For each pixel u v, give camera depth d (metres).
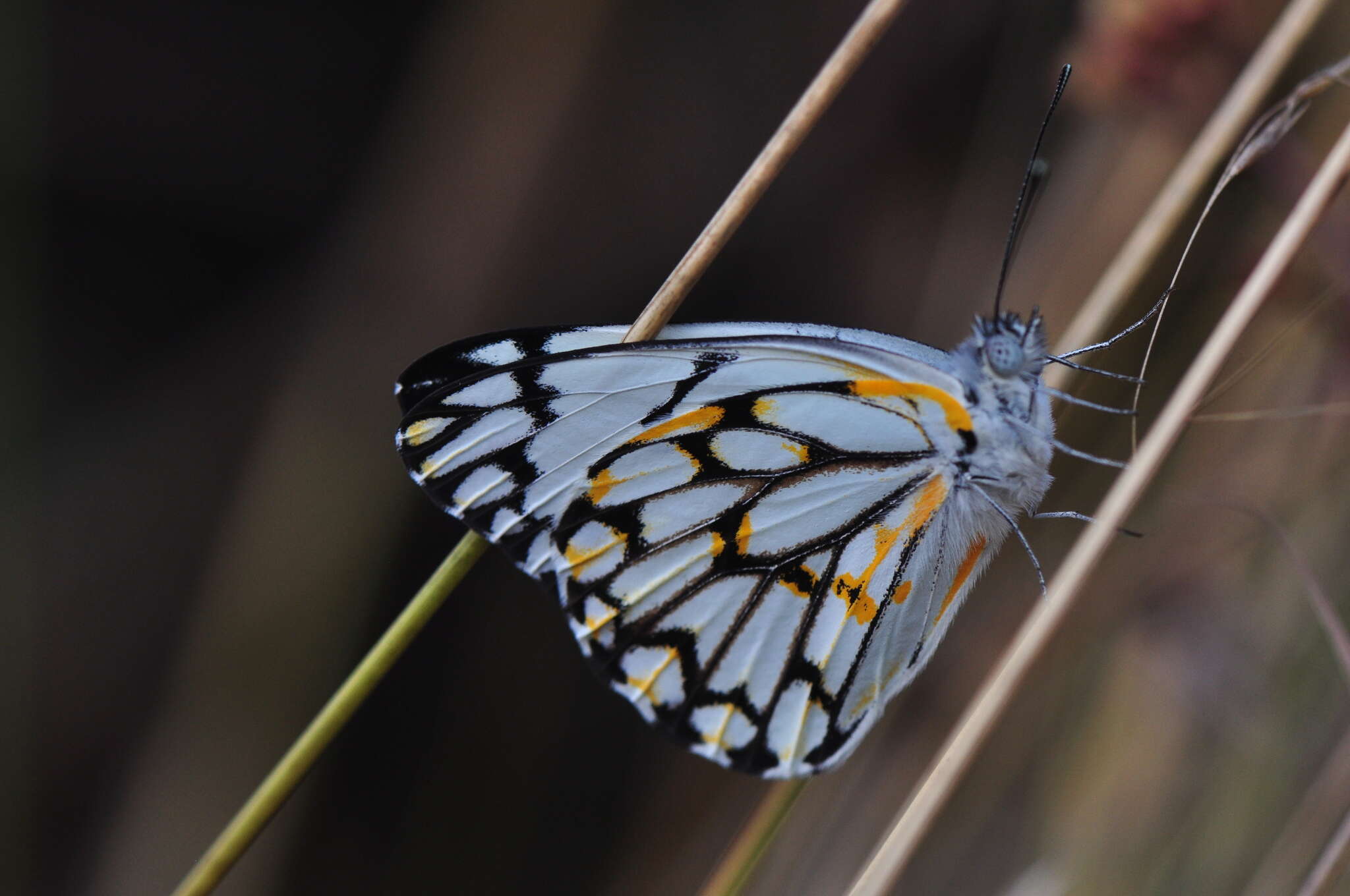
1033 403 0.41
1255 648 0.42
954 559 0.41
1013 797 0.43
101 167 0.46
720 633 0.41
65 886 0.45
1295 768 0.42
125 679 0.46
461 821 0.46
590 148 0.46
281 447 0.45
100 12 0.45
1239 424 0.42
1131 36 0.41
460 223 0.45
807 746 0.41
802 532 0.41
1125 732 0.42
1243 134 0.41
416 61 0.45
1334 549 0.42
